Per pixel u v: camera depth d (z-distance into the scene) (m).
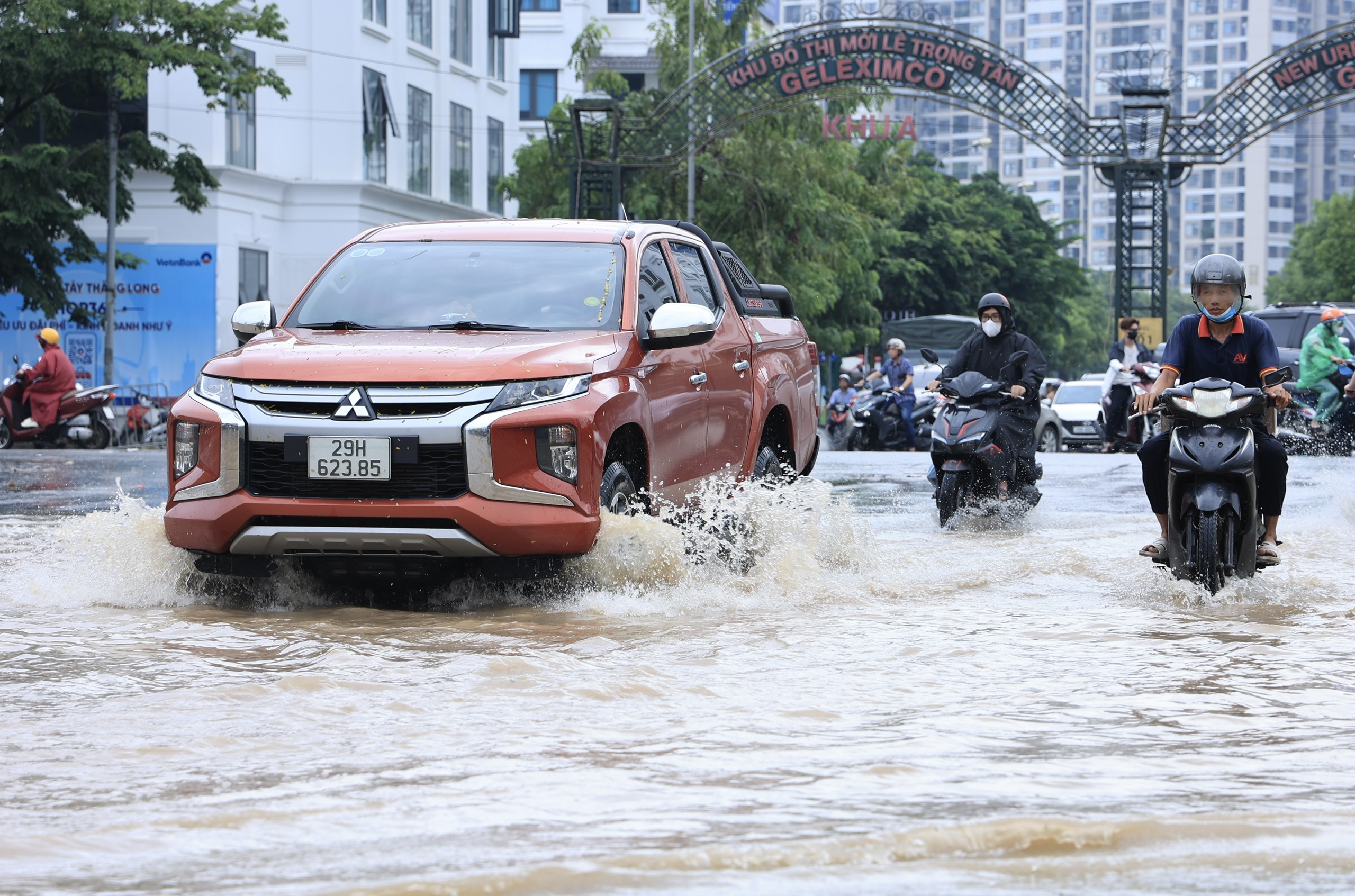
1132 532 21.08
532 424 13.52
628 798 6.89
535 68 129.50
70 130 72.62
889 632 12.24
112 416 52.50
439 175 90.94
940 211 158.50
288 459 13.56
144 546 14.81
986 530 21.66
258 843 6.19
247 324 15.80
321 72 78.69
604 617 13.20
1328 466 35.75
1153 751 8.00
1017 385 23.53
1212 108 69.31
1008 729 8.58
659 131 71.38
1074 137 70.19
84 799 6.98
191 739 8.27
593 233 16.50
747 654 11.22
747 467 17.81
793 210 86.56
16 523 21.36
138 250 73.06
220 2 65.31
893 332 105.31
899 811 6.63
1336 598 14.44
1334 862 5.75
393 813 6.65
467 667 10.45
